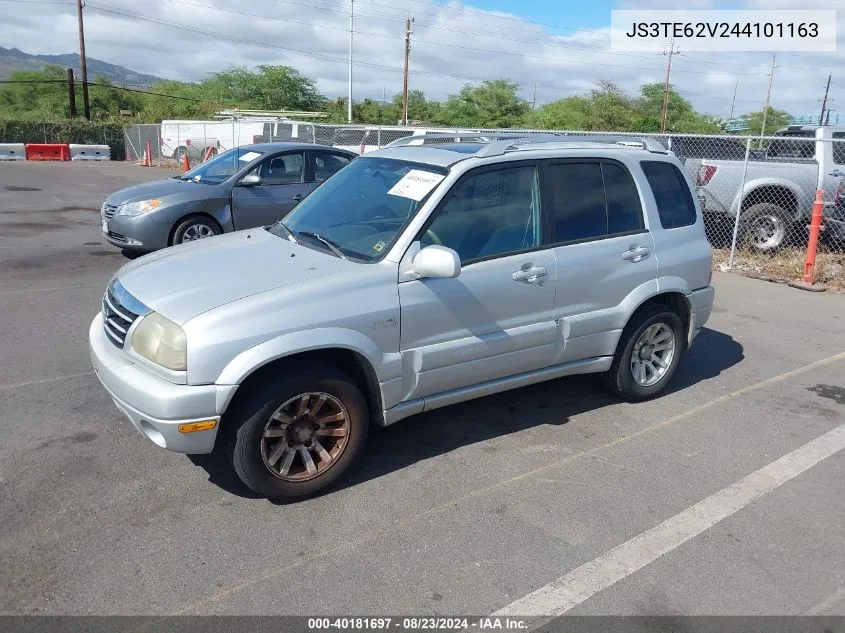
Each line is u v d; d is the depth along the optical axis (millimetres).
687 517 3748
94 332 4090
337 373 3738
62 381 5332
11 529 3451
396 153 4746
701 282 5375
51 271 8938
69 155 34469
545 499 3887
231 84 62188
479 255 4180
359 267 3859
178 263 4078
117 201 9172
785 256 10852
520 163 4434
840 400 5477
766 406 5320
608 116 53594
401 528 3578
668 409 5215
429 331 3990
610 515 3746
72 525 3506
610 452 4477
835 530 3664
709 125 62812
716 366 6234
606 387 5297
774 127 69000
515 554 3387
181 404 3355
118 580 3115
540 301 4434
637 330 5016
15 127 38812
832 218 10461
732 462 4387
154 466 4105
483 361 4254
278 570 3219
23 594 3004
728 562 3367
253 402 3516
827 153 10492
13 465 4059
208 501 3766
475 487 3998
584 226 4691
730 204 10945
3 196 17172
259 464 3602
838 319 7832
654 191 5133
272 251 4184
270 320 3494
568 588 3154
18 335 6355
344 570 3232
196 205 9047
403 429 4734
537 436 4680
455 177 4137
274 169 9641
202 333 3375
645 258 4957
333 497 3857
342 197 4594
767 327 7484
